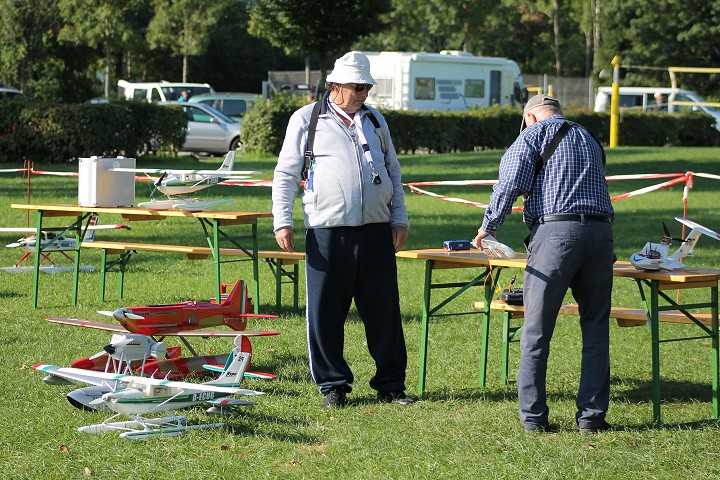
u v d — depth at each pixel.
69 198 19.39
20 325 9.40
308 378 7.64
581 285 6.26
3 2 42.28
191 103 34.06
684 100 41.94
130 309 7.21
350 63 6.72
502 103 39.66
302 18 33.12
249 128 30.66
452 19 62.31
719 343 6.71
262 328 9.57
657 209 20.55
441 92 37.97
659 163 27.94
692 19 54.66
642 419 6.67
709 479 5.52
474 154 29.92
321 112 6.83
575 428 6.43
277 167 6.88
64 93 54.44
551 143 6.20
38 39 42.94
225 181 10.39
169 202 9.46
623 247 15.52
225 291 8.80
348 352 8.60
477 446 6.04
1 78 44.25
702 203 21.55
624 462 5.75
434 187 23.86
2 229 12.12
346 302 6.88
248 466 5.64
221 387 6.21
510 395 7.29
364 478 5.47
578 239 6.09
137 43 48.31
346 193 6.70
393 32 68.69
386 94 37.59
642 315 7.27
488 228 6.34
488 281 7.49
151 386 6.12
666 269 6.43
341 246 6.74
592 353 6.32
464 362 8.38
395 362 7.01
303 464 5.70
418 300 11.27
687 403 7.17
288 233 6.76
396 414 6.71
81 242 10.70
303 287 12.09
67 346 8.52
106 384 6.32
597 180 6.19
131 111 27.14
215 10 54.41
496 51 75.31
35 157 26.59
